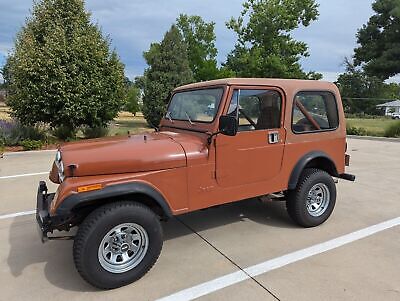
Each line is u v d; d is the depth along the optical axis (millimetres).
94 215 2877
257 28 27562
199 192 3436
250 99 3668
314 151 4234
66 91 11648
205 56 39938
